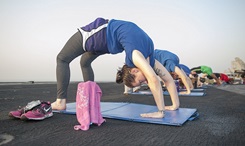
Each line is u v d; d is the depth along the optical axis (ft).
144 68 7.25
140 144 5.00
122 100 15.15
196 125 7.10
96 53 10.04
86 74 11.19
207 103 13.32
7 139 5.39
